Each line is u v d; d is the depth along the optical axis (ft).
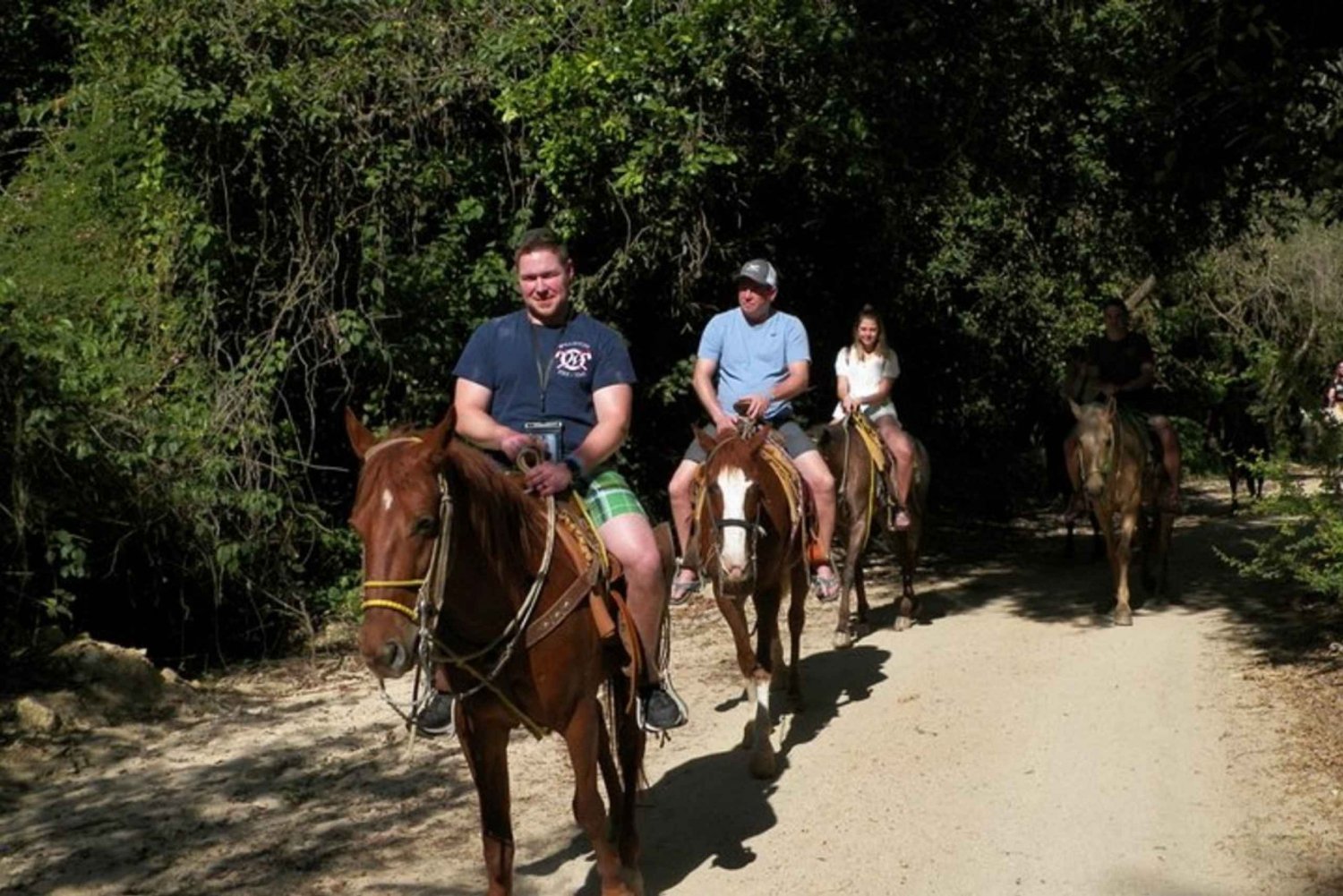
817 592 28.35
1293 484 33.65
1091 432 38.96
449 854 22.47
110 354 37.04
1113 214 54.80
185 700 31.40
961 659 34.91
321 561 40.29
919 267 60.49
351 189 39.47
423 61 39.37
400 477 15.17
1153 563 49.52
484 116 41.68
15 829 24.06
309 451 39.29
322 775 26.66
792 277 54.39
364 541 15.20
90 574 34.19
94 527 34.24
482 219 41.83
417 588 15.03
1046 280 68.49
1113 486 38.83
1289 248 94.32
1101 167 50.29
